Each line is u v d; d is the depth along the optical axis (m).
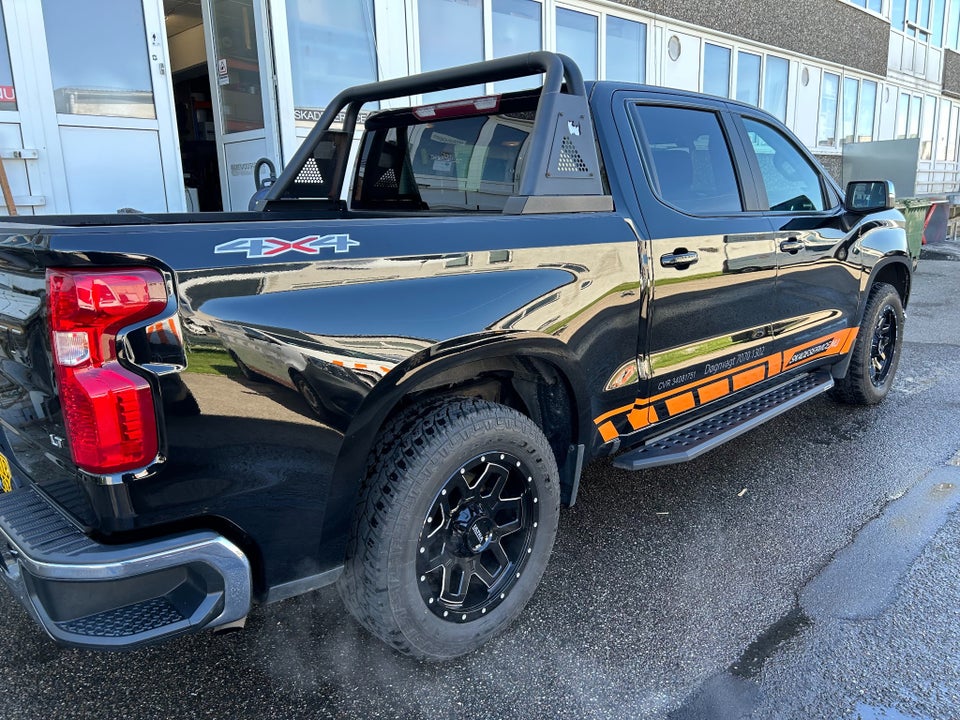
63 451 1.75
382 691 2.26
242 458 1.82
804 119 14.67
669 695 2.22
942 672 2.31
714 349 3.28
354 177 3.98
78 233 1.58
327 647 2.49
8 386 1.95
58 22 5.27
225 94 6.96
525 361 2.56
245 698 2.23
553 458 2.52
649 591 2.78
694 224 3.07
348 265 1.96
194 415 1.72
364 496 2.13
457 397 2.35
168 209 6.05
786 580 2.85
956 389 5.36
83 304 1.57
